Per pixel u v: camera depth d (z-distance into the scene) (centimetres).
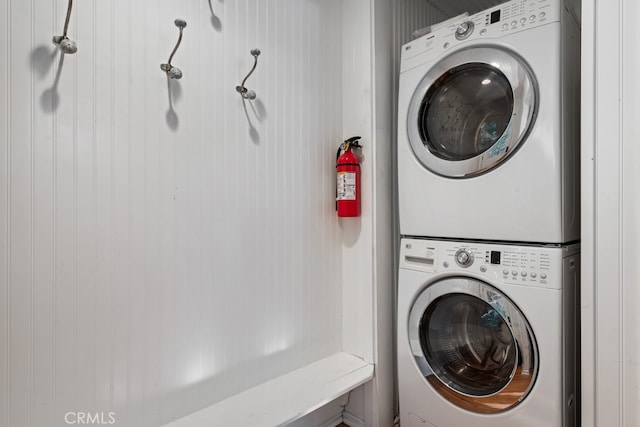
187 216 127
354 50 180
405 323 158
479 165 134
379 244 173
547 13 121
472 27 140
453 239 146
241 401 138
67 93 102
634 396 102
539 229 121
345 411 183
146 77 117
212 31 134
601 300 108
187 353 128
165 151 121
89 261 106
